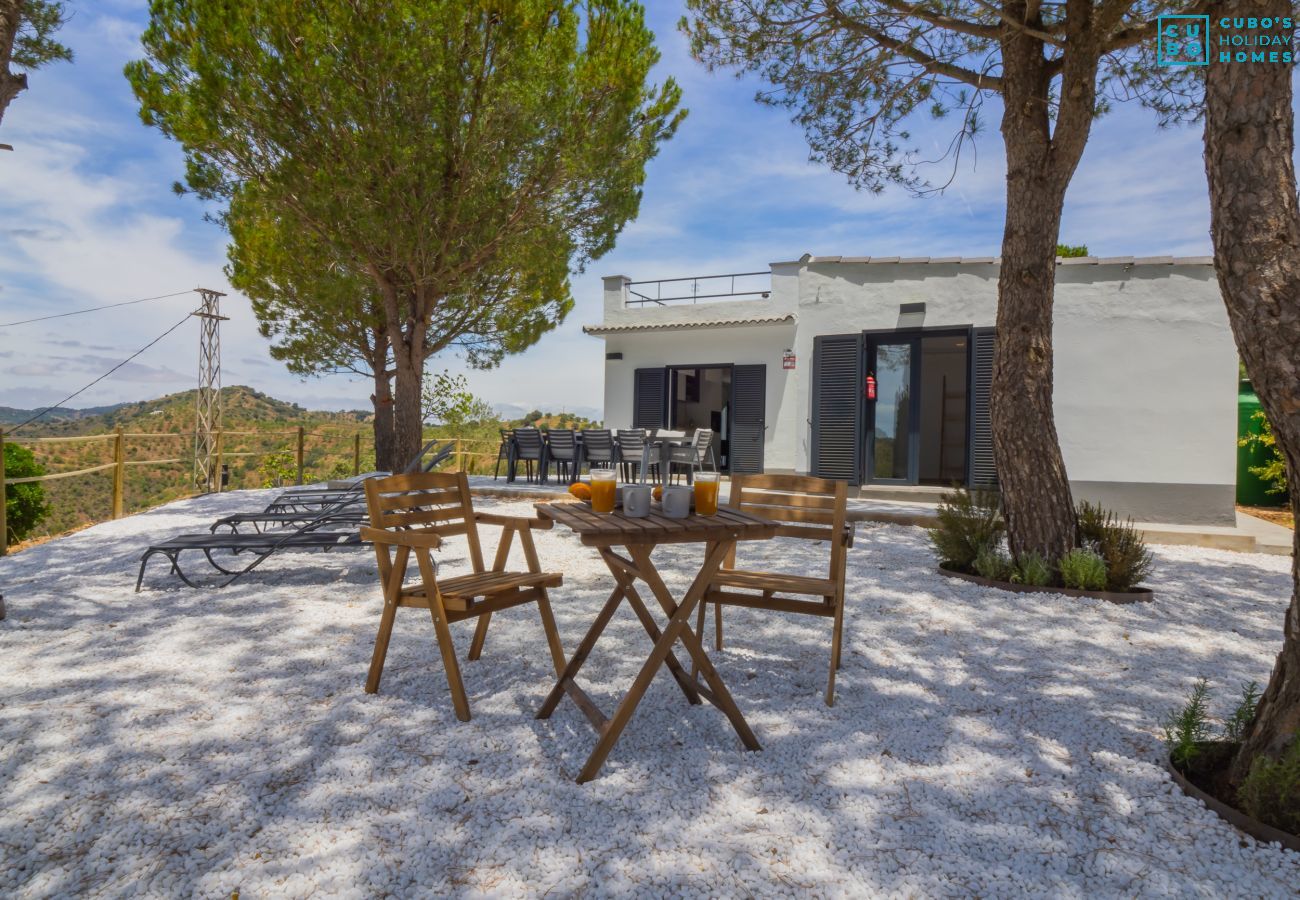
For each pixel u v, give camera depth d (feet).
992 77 17.02
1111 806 6.75
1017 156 15.81
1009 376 16.07
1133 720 8.82
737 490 11.16
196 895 5.37
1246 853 5.93
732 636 12.13
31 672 10.09
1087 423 26.12
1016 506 16.12
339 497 22.50
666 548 20.84
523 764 7.48
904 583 15.99
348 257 30.42
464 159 29.04
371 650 11.16
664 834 6.21
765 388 39.75
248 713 8.72
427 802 6.70
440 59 26.76
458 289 34.35
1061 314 26.35
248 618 12.93
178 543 14.89
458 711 8.59
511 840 6.10
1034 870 5.75
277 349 45.16
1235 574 18.02
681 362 41.81
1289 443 6.52
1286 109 6.74
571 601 14.52
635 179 34.01
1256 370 6.72
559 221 32.68
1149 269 25.39
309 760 7.52
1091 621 13.28
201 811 6.50
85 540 21.12
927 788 7.07
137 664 10.45
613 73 29.37
